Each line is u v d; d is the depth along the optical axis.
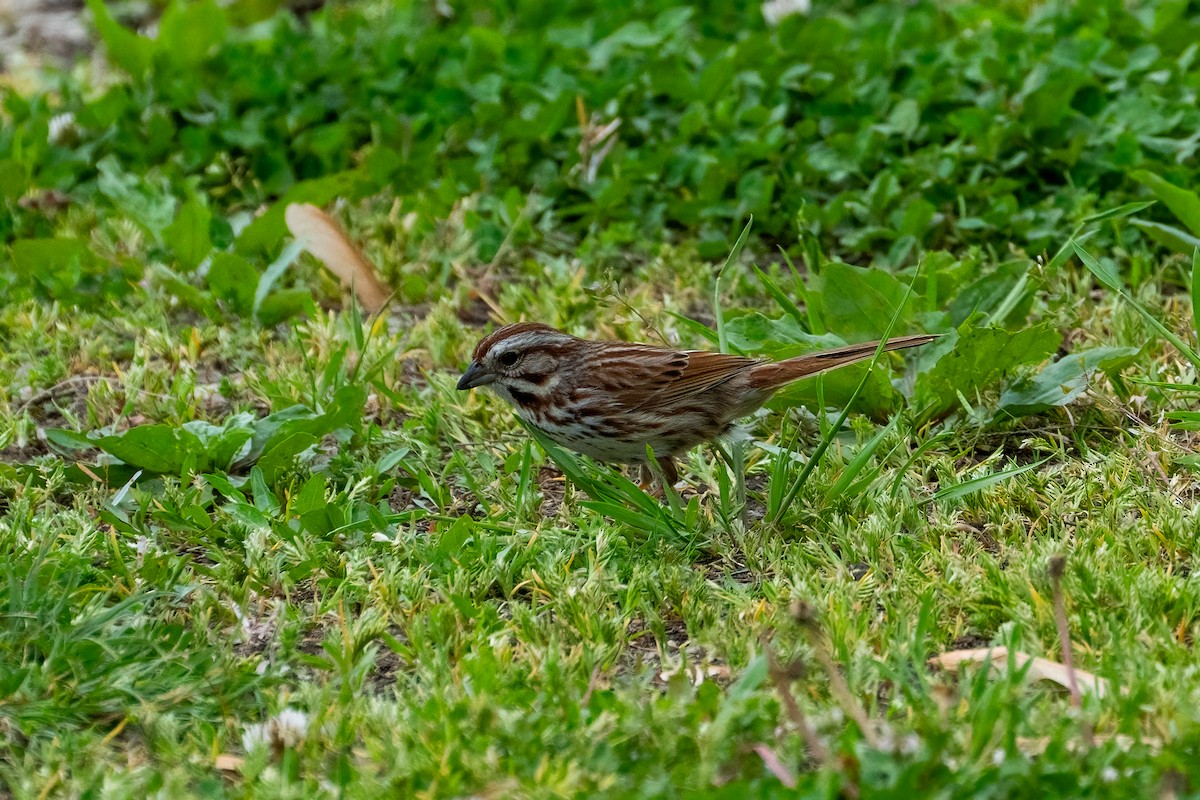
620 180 14.06
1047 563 7.96
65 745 6.88
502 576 8.48
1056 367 10.34
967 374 10.26
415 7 19.56
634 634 8.05
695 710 6.73
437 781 6.33
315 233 13.08
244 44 17.19
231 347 12.05
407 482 10.05
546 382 9.64
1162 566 8.34
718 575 8.70
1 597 7.89
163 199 13.62
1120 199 13.50
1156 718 6.55
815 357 9.64
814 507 9.15
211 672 7.43
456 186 14.44
